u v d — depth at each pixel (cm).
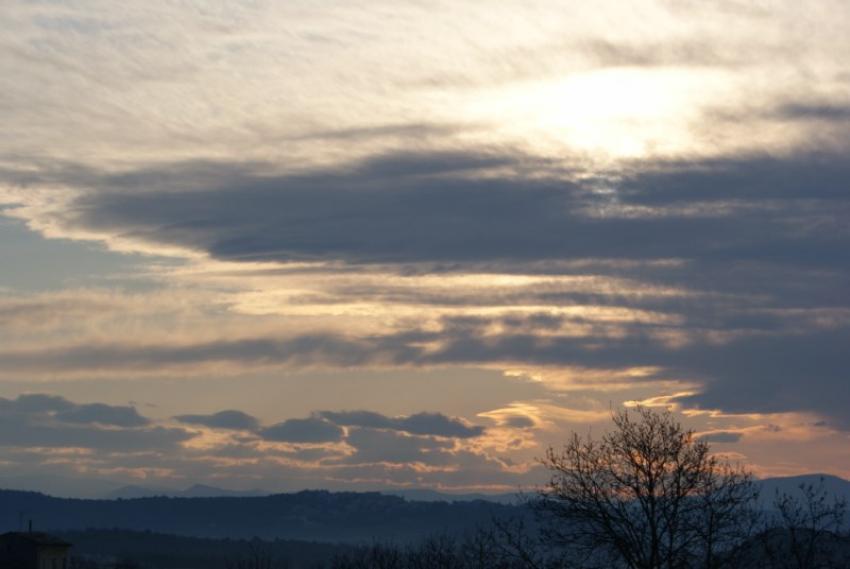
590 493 5459
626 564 5412
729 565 5381
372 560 8862
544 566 5519
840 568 5278
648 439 5500
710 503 5362
